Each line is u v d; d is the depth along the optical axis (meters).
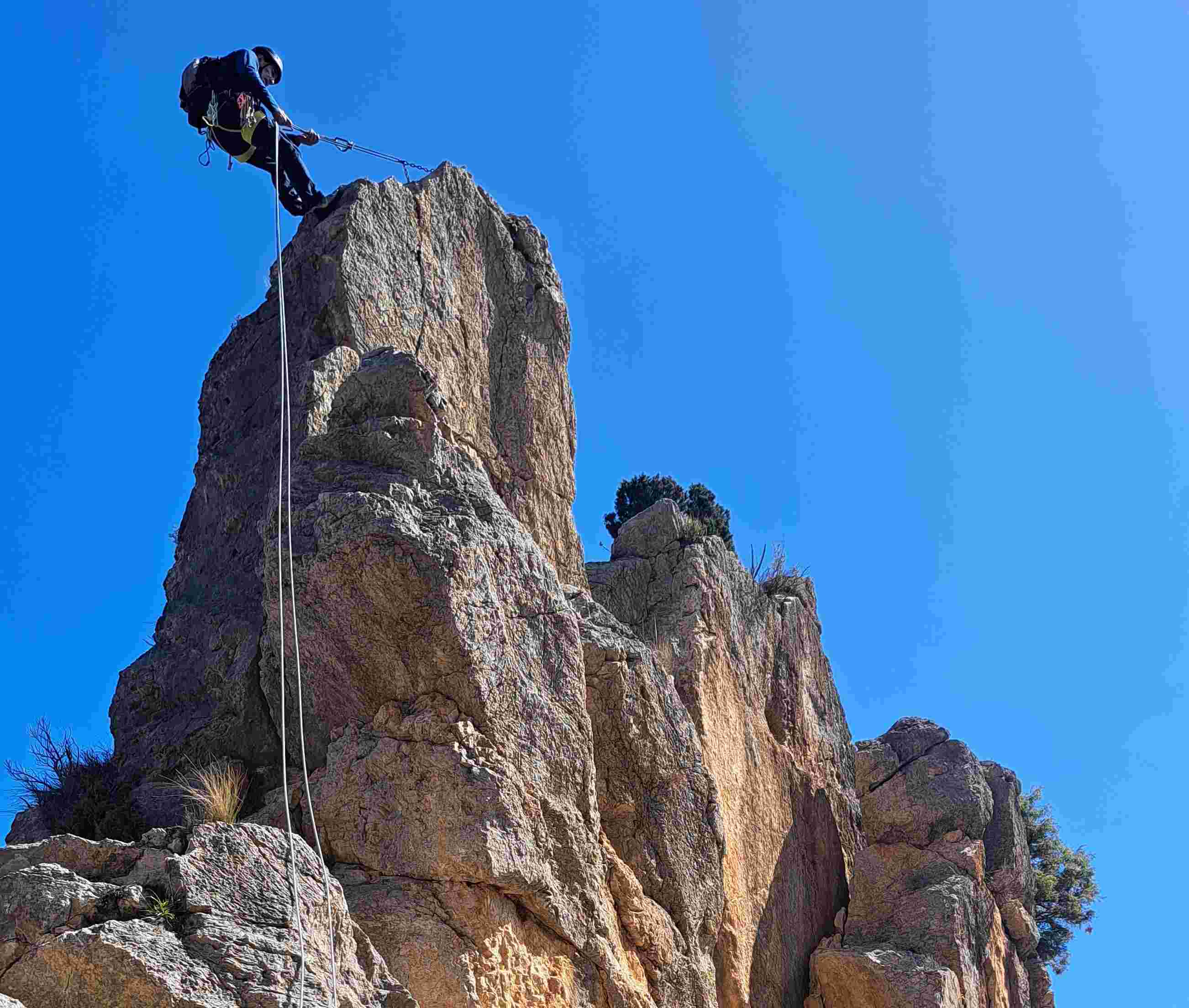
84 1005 9.41
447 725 13.34
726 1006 18.33
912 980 20.09
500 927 12.98
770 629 23.36
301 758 13.87
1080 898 30.02
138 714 15.38
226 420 17.27
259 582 15.44
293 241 17.61
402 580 13.47
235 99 16.78
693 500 42.03
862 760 23.31
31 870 9.98
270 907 10.34
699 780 16.59
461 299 18.84
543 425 19.41
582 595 17.17
